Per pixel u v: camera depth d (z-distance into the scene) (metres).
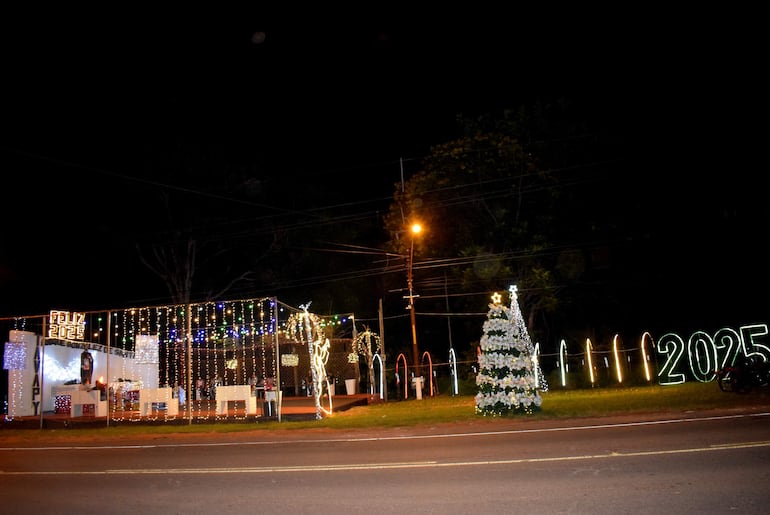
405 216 35.88
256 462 12.98
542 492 8.86
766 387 21.44
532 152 34.47
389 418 20.31
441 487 9.53
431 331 44.12
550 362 36.44
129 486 10.93
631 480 9.23
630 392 25.33
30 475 12.49
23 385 25.11
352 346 35.31
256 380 29.08
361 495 9.35
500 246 35.50
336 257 45.28
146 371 30.58
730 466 9.75
